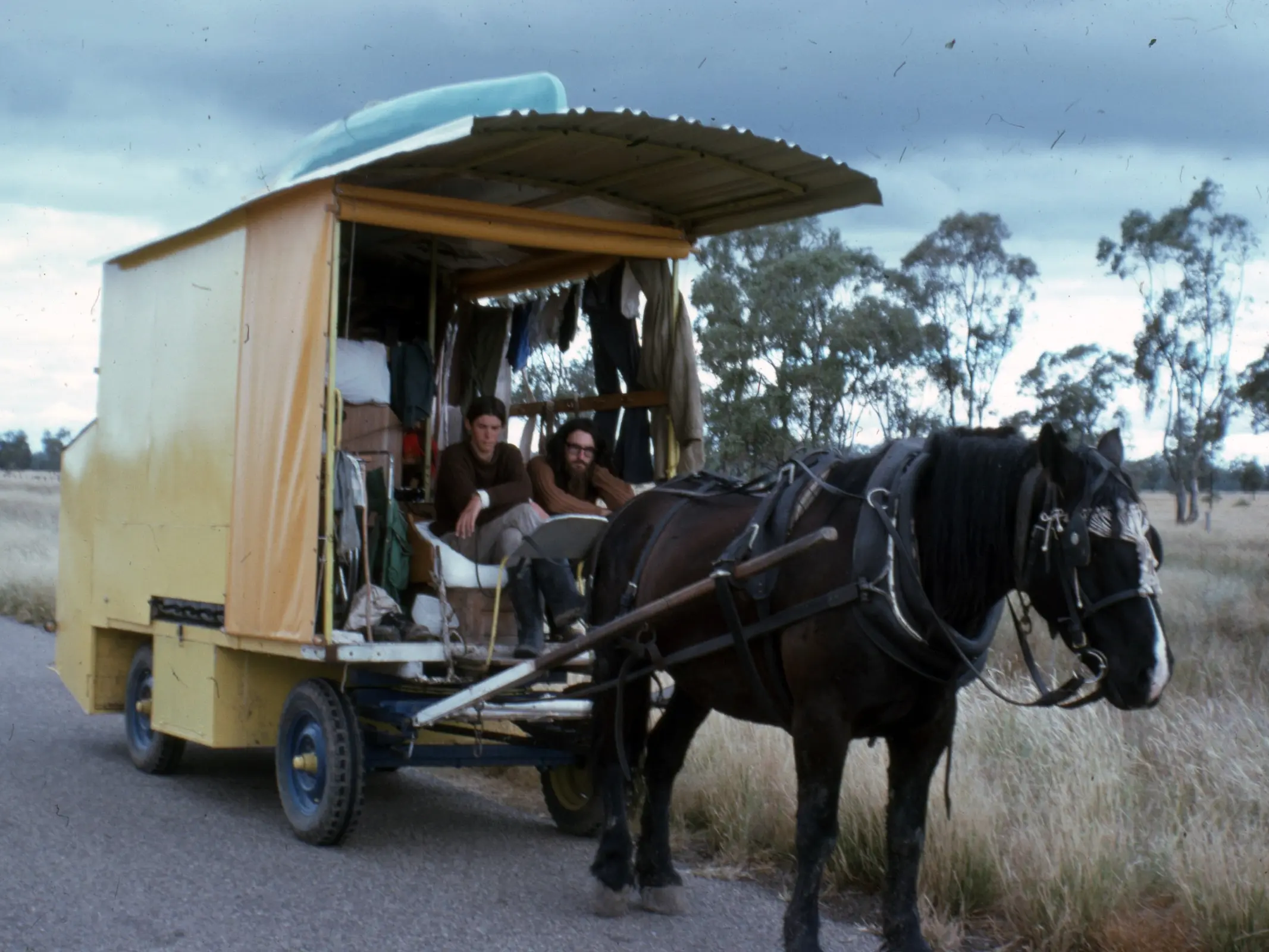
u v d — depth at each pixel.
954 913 5.64
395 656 6.28
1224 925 5.06
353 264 9.06
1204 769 6.86
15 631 15.94
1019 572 4.49
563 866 6.57
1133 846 5.85
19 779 8.07
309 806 6.87
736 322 22.25
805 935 4.64
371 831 7.14
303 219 6.71
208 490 7.47
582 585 7.32
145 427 8.38
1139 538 4.20
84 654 9.20
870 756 6.89
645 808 5.93
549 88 7.37
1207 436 37.78
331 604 6.27
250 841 6.79
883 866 5.98
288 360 6.70
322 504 6.41
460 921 5.55
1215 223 36.56
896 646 4.55
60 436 83.19
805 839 4.70
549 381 8.95
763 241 23.22
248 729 7.36
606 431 8.27
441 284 9.34
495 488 6.94
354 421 7.24
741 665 5.24
